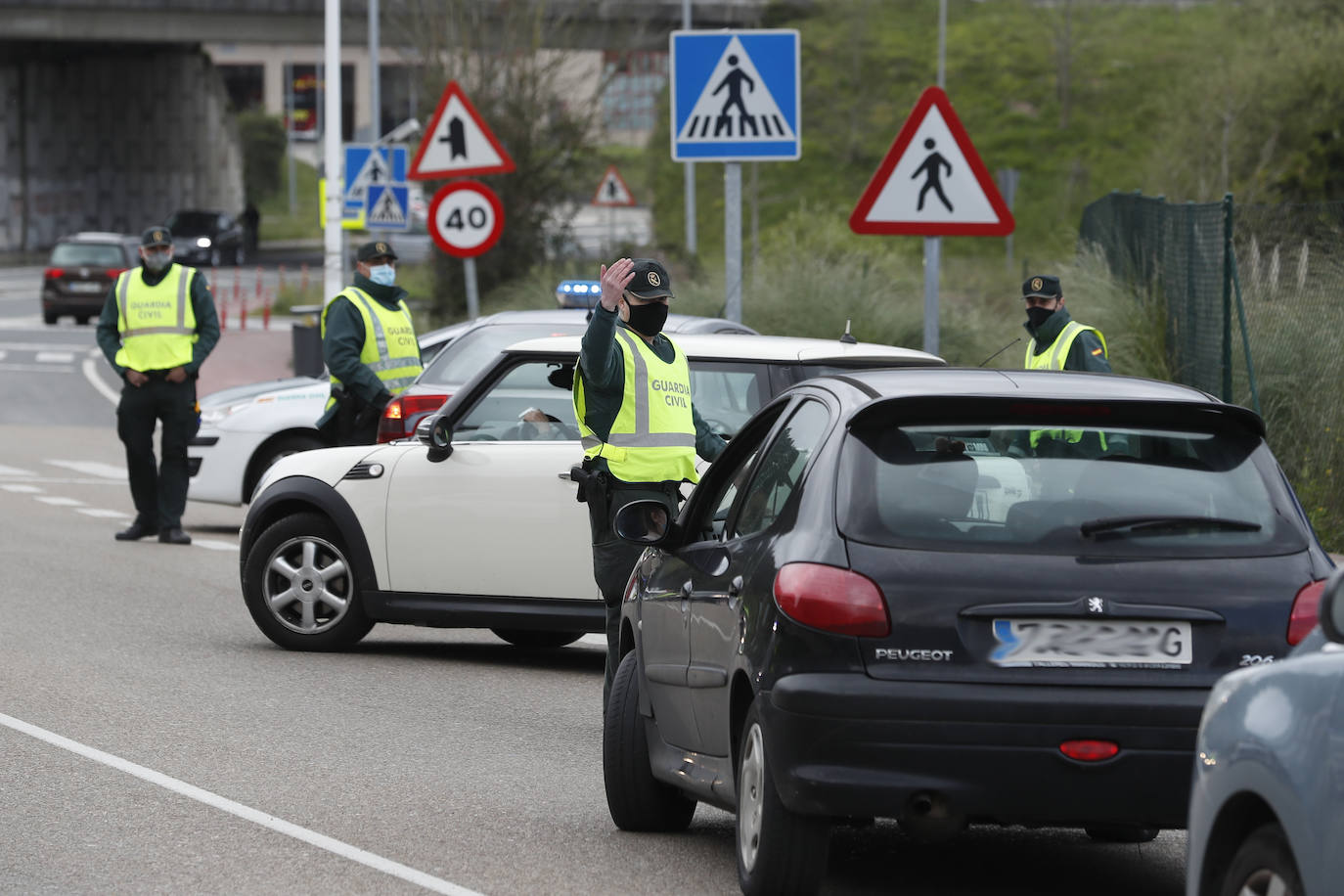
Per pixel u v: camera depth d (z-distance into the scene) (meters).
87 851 22.31
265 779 26.36
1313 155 154.88
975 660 18.62
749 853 20.09
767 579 19.64
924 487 19.34
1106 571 18.81
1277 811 13.66
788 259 76.19
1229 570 18.92
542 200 110.12
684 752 22.89
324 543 37.38
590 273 100.56
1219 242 51.25
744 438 23.33
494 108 108.94
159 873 21.39
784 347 33.44
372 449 37.19
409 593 36.41
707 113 43.56
